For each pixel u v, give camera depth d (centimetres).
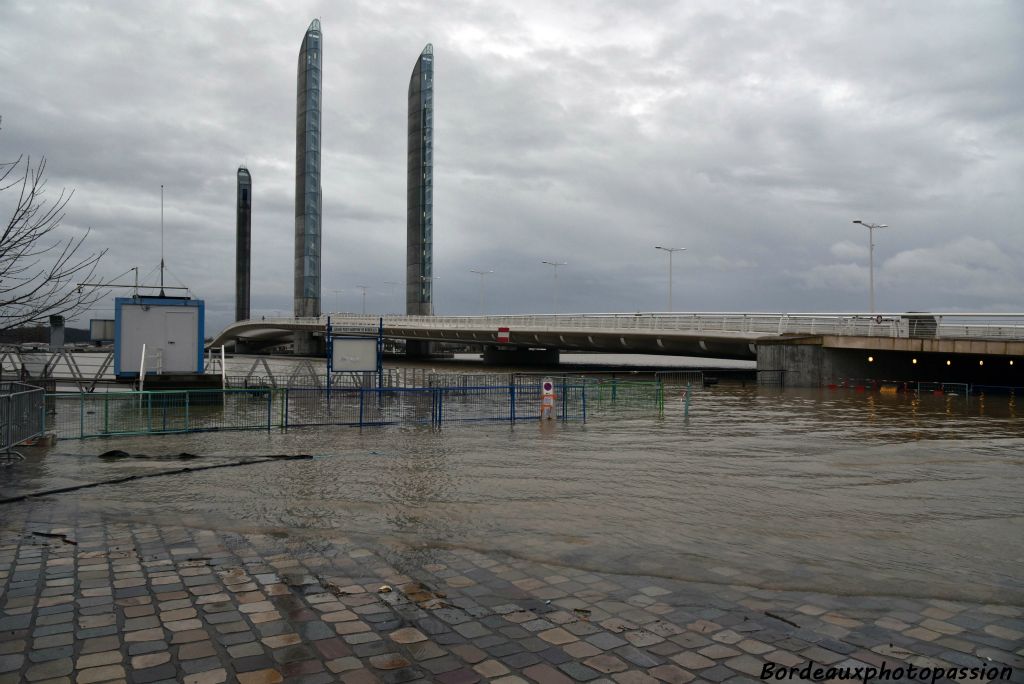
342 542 949
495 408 2795
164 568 830
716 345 5847
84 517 1074
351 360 2995
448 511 1134
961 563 888
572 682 560
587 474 1482
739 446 1953
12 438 1530
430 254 12406
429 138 12456
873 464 1677
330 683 555
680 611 714
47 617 680
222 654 604
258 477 1409
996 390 4628
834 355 5081
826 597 759
